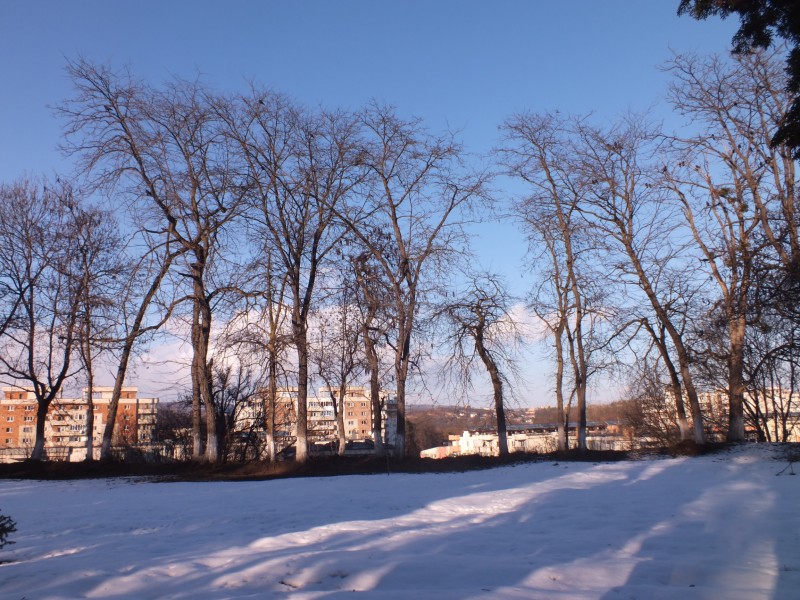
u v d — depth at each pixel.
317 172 27.05
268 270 26.47
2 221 29.53
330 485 19.03
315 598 6.56
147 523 12.26
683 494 14.50
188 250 27.16
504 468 23.61
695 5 10.31
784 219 17.70
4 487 21.75
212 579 7.55
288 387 27.92
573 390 31.33
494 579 7.46
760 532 9.77
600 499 13.98
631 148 28.11
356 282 26.81
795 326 19.66
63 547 9.83
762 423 40.50
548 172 29.42
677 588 6.96
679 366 28.12
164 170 26.02
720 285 26.05
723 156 26.55
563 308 29.88
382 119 27.80
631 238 28.16
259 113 26.47
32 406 70.44
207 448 27.09
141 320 26.81
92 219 30.86
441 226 28.14
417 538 9.93
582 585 7.17
